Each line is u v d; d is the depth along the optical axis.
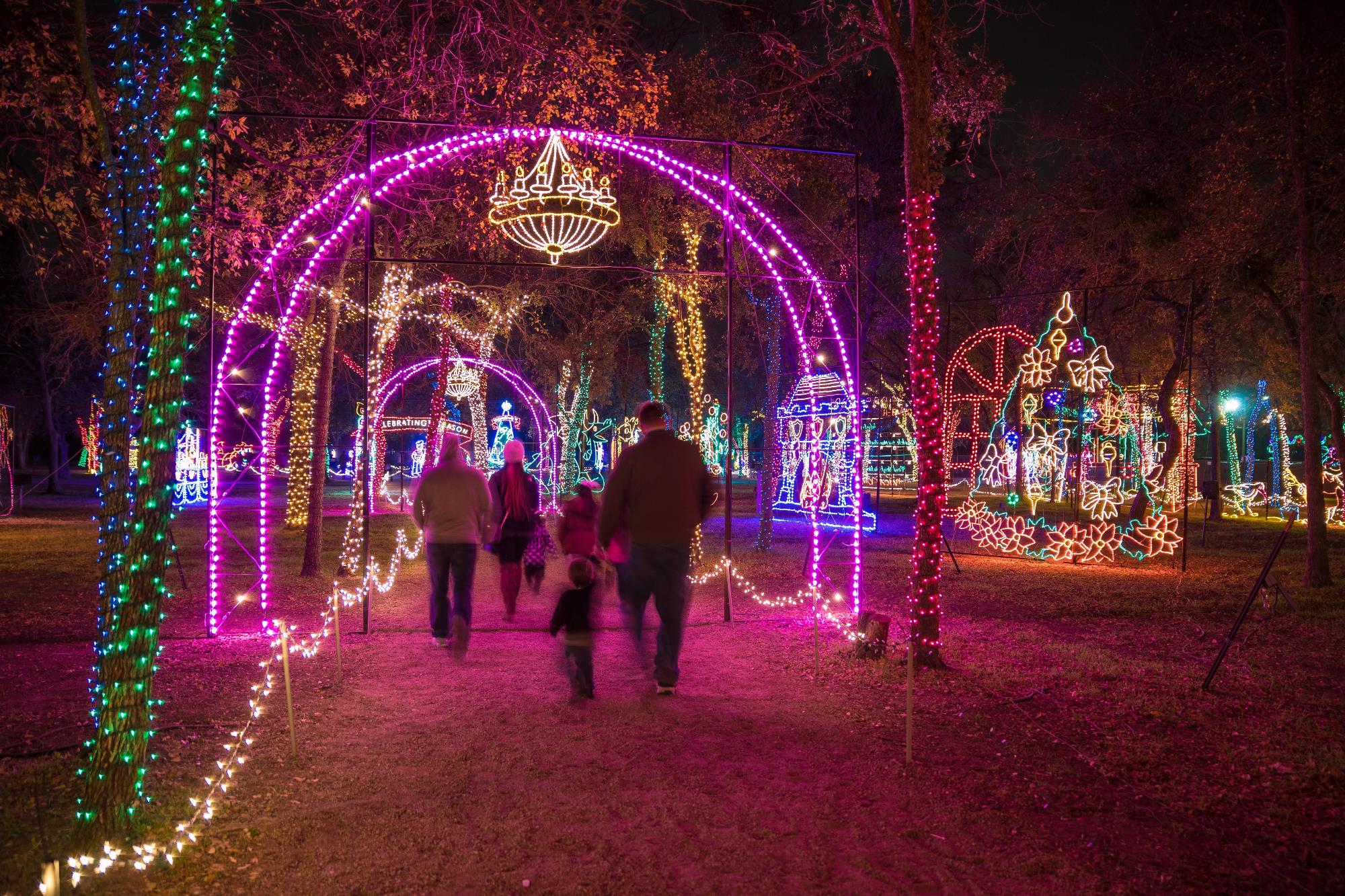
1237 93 13.01
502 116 10.54
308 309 17.02
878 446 33.75
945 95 9.63
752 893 3.54
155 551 4.09
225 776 4.69
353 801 4.46
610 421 37.12
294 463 20.53
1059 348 17.55
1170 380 19.23
